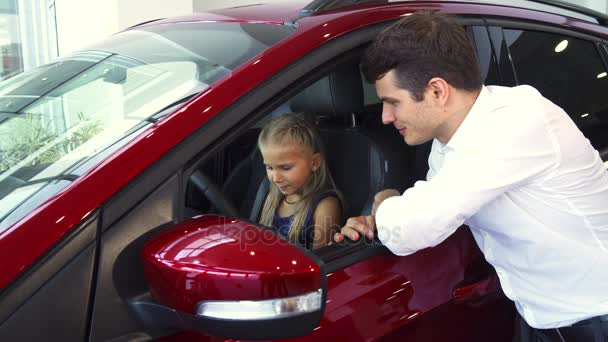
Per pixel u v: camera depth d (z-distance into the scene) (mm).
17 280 860
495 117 1152
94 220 917
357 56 1269
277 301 864
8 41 3936
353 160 1492
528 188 1198
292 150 1407
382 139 1473
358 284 1180
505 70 1633
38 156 1084
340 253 1214
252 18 1402
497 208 1225
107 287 911
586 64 1875
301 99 1468
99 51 1474
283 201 1484
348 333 1128
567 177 1193
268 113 1103
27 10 3945
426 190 1147
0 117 1237
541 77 1726
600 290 1271
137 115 1101
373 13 1351
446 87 1139
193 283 868
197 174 1290
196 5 4445
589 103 1829
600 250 1250
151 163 973
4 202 980
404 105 1173
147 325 938
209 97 1055
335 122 1519
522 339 1461
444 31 1137
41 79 1395
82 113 1179
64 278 883
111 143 1044
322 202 1434
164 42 1401
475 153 1141
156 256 897
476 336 1369
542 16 1814
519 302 1366
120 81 1252
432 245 1163
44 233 886
